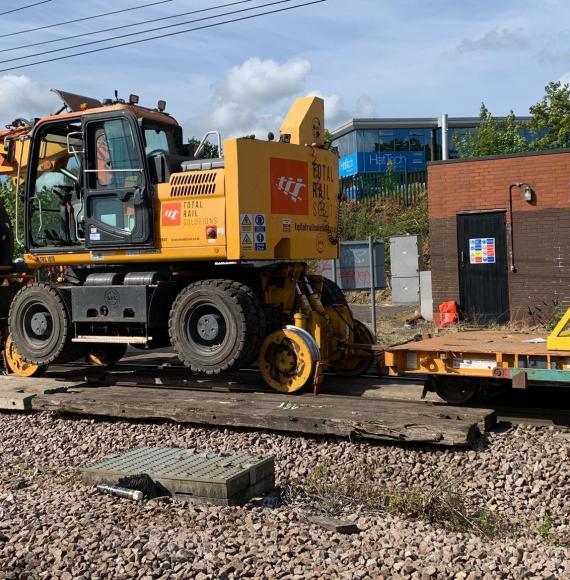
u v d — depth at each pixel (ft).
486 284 50.11
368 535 16.43
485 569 14.11
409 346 26.12
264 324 29.71
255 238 28.86
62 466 24.36
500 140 94.53
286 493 20.74
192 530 16.65
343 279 42.75
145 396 28.84
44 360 32.94
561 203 46.93
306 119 31.96
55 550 14.84
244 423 25.21
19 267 39.73
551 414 25.22
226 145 28.55
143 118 30.60
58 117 32.53
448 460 22.00
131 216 30.50
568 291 46.98
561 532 17.87
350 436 23.53
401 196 103.60
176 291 31.50
